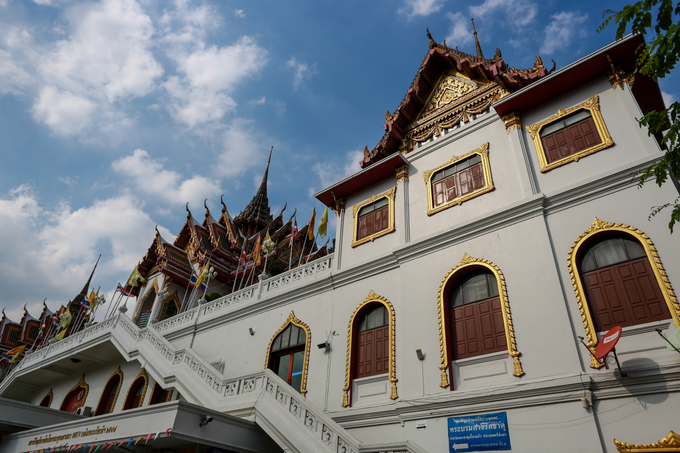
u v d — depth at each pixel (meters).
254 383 12.50
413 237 14.69
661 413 8.16
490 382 10.62
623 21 7.34
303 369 14.66
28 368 25.70
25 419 17.39
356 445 9.66
